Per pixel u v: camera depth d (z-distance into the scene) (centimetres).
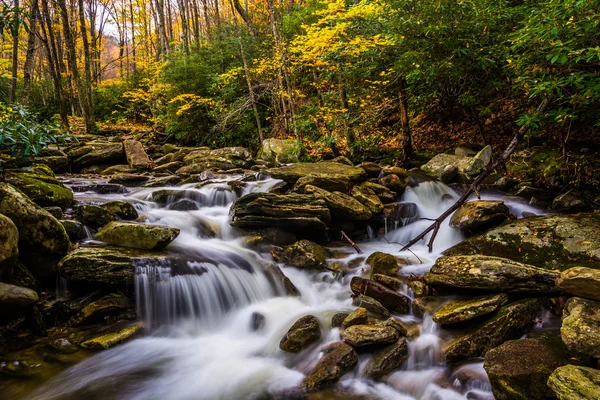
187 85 1526
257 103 1546
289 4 2011
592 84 493
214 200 827
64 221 529
